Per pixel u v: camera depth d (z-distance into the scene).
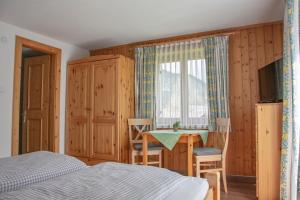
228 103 3.75
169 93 4.21
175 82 4.18
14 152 3.53
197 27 3.80
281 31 3.55
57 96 4.36
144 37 4.28
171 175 1.46
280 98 2.80
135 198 1.04
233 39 3.83
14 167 1.47
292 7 2.35
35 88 4.54
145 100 4.32
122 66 4.16
